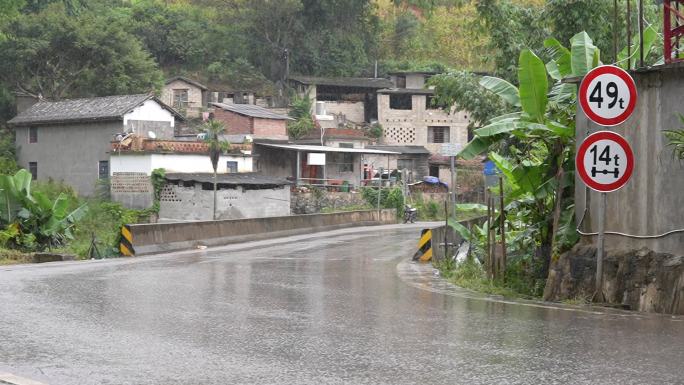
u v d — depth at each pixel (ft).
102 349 22.97
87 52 176.96
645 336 25.34
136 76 183.21
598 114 33.17
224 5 235.61
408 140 205.46
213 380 19.27
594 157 33.45
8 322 27.53
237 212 142.51
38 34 175.52
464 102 79.92
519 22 80.43
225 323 27.89
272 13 222.07
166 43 219.61
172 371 20.22
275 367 20.71
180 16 229.04
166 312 30.42
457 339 24.81
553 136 43.70
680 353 22.47
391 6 269.85
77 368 20.52
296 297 36.22
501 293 39.04
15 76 177.88
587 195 36.63
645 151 34.12
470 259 50.90
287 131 190.90
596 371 20.15
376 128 203.41
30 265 54.19
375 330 26.58
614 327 27.25
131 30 216.54
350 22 235.20
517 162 49.62
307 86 210.38
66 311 30.27
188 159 143.13
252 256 67.21
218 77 214.69
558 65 46.37
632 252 34.06
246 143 152.46
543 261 44.34
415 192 183.42
